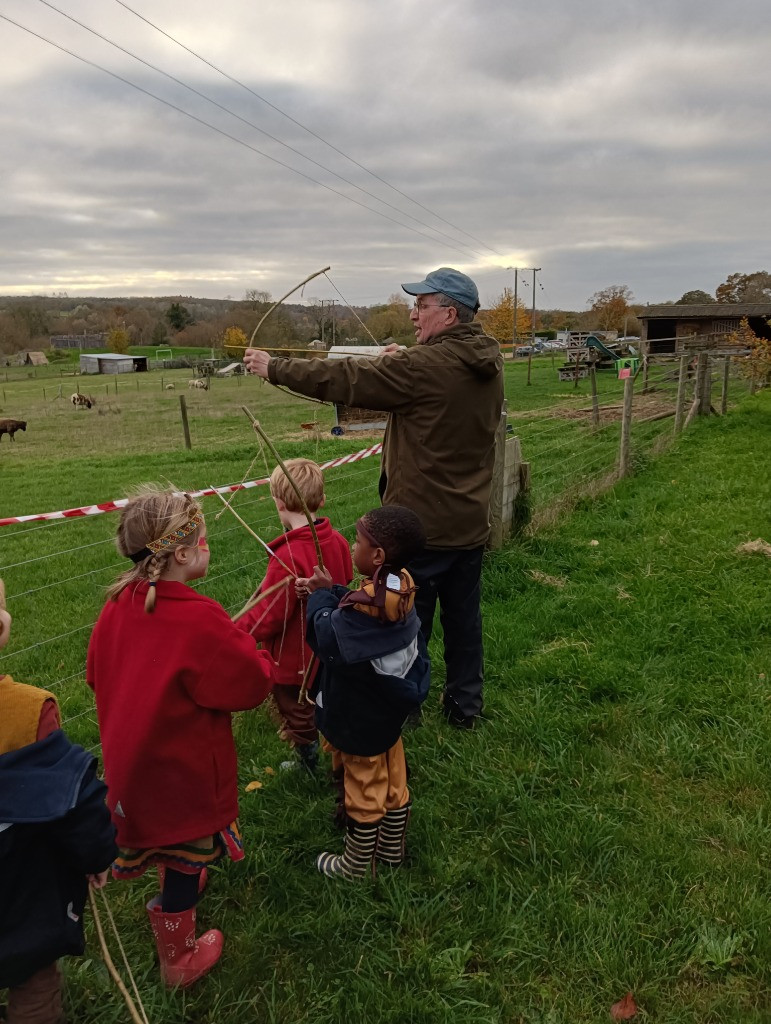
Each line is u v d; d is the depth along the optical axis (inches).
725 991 88.8
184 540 83.8
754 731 141.9
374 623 94.6
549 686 160.1
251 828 116.0
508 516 258.7
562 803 121.2
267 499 408.8
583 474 416.5
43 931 69.2
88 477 588.1
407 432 126.5
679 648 178.9
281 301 118.8
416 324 129.9
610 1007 86.8
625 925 96.5
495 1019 84.7
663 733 142.3
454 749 136.3
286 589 120.4
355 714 97.7
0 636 68.1
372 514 94.5
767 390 787.4
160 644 82.7
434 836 113.3
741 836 113.3
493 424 132.6
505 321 3262.8
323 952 93.4
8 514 431.8
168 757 83.6
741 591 210.7
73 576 273.7
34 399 1940.2
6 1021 76.2
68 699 162.1
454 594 139.6
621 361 649.6
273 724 146.9
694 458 431.8
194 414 1253.1
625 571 236.1
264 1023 85.2
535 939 95.6
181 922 87.3
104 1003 86.7
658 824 116.9
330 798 123.6
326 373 117.0
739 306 1731.1
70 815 66.4
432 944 94.7
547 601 207.9
